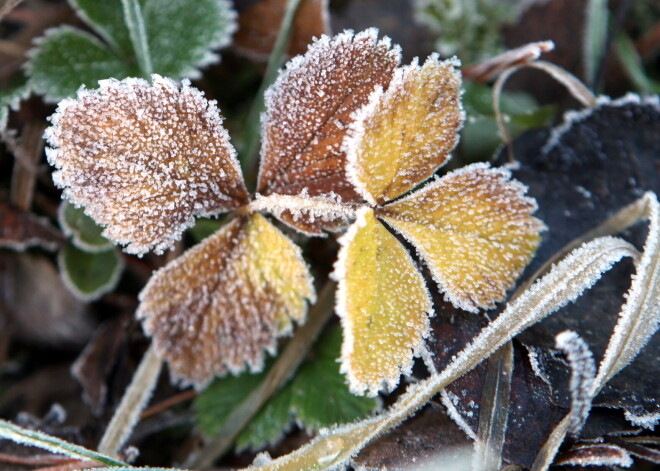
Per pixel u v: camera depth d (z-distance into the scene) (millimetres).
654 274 187
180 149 185
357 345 181
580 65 226
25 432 190
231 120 223
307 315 204
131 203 184
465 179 188
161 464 212
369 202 186
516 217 188
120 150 183
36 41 205
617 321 193
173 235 187
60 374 220
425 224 187
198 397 207
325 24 209
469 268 187
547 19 229
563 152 204
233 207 191
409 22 229
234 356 194
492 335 186
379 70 187
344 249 182
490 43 230
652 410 187
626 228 199
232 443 205
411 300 184
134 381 201
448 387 187
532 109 218
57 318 221
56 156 182
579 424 185
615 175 203
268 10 215
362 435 187
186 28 206
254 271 190
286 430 202
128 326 214
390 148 184
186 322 192
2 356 222
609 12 229
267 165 192
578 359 182
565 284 188
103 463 191
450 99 186
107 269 213
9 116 206
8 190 214
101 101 182
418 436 191
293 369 203
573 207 201
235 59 224
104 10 208
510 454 185
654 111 205
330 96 187
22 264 220
